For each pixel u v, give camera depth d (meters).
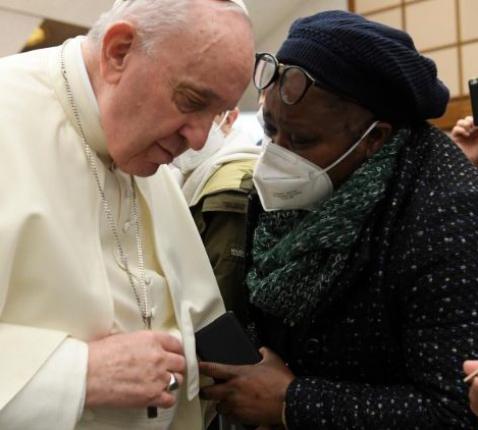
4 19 3.22
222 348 1.09
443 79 3.73
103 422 0.95
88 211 0.96
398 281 1.01
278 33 4.38
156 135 0.90
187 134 0.90
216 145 1.54
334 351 1.09
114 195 1.02
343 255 1.05
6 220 0.86
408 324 1.01
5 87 0.95
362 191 1.05
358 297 1.06
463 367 0.86
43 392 0.83
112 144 0.94
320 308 1.08
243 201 1.37
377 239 1.05
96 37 0.96
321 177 1.10
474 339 0.92
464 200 0.99
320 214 1.08
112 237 1.00
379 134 1.10
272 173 1.12
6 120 0.92
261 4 4.11
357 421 0.98
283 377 1.06
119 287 0.99
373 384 1.08
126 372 0.88
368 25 1.07
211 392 1.07
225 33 0.86
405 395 0.97
